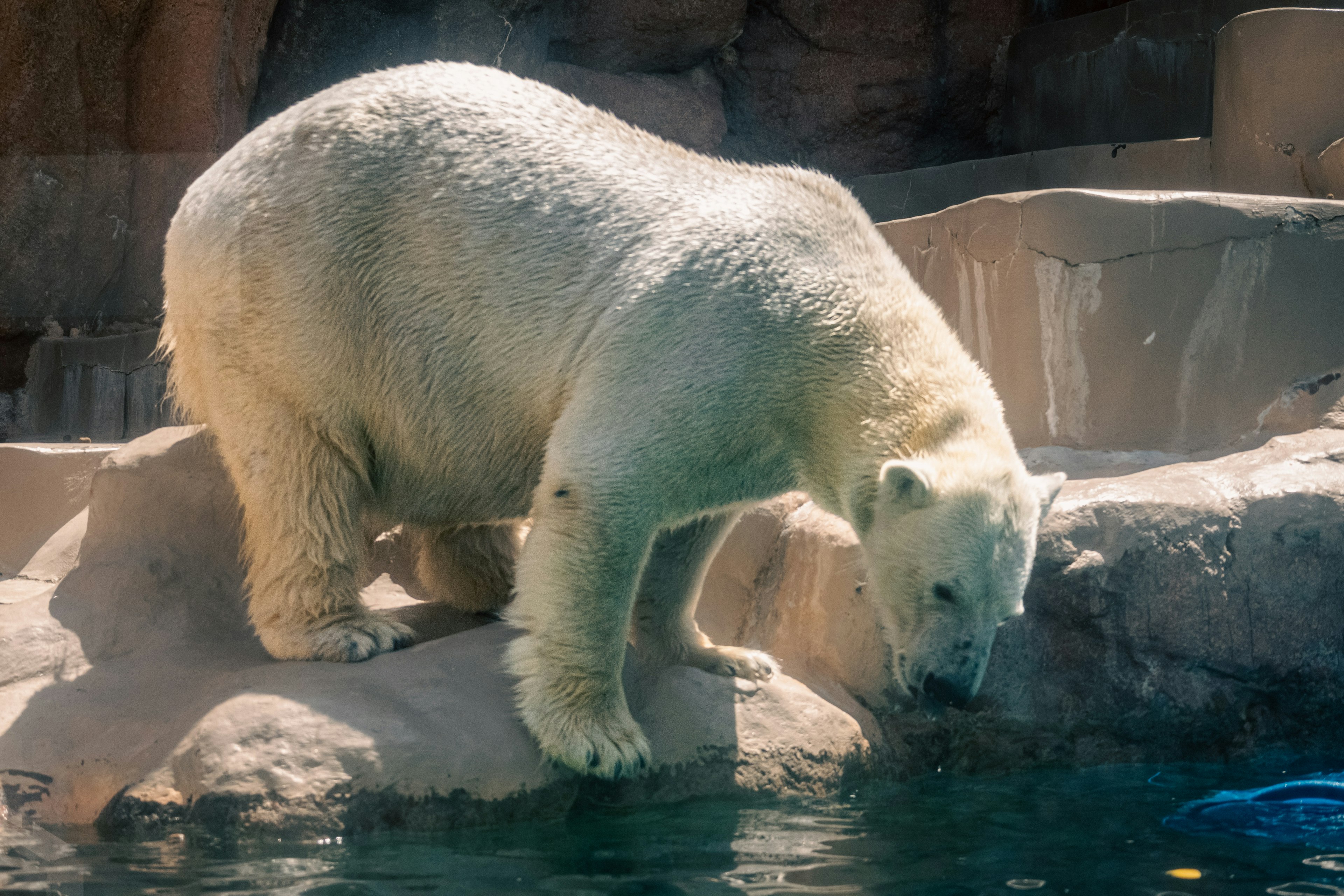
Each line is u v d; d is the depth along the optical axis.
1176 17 10.98
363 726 4.48
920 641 4.51
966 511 4.41
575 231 4.93
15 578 6.45
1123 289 6.74
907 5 13.31
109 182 9.99
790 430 4.88
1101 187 10.23
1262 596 5.80
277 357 5.04
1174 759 5.84
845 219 5.16
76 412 9.95
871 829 4.48
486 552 5.98
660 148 5.23
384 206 5.02
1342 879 3.88
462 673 4.94
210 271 5.14
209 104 9.95
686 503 4.80
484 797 4.48
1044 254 6.83
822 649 5.79
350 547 5.24
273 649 5.16
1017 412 6.96
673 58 12.96
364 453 5.28
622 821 4.57
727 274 4.73
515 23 11.41
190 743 4.41
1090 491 5.87
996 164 11.40
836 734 5.20
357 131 5.08
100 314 10.21
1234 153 8.77
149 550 5.93
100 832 4.32
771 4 13.32
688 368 4.63
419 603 6.24
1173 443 6.77
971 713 5.62
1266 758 5.86
